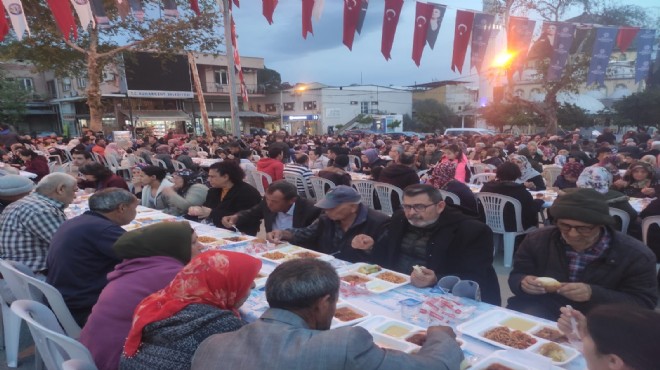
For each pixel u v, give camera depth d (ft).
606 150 24.14
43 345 6.98
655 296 6.84
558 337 5.82
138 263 6.57
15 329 9.82
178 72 98.43
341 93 131.03
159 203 16.87
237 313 5.76
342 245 10.57
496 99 84.48
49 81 112.68
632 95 80.79
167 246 6.65
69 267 8.48
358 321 6.29
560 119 84.69
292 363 3.75
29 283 8.45
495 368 4.96
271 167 22.41
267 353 3.88
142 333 5.24
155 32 51.47
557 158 29.68
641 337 3.01
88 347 6.15
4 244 10.02
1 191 11.46
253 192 15.14
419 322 6.40
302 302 4.29
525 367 4.93
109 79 92.79
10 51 50.60
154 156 33.96
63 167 34.50
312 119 129.29
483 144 36.65
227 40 40.27
